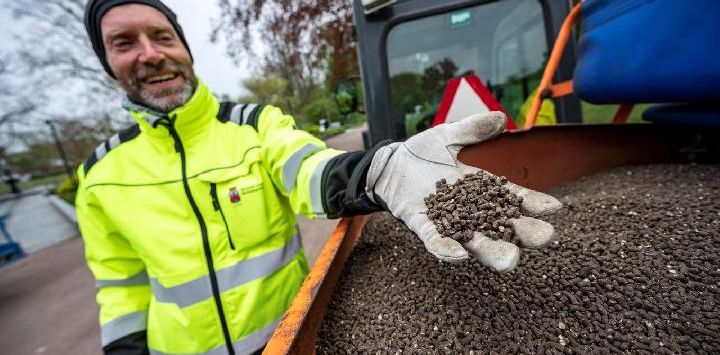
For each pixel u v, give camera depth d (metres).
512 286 1.08
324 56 5.48
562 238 1.29
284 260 1.53
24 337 4.13
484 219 0.88
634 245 1.15
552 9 2.40
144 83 1.38
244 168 1.39
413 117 2.91
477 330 0.96
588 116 3.21
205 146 1.40
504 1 2.53
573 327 0.92
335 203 1.10
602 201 1.51
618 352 0.83
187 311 1.36
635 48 1.40
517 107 2.84
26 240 10.85
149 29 1.31
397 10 2.58
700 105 1.50
